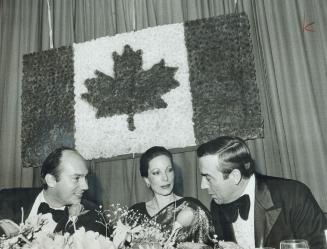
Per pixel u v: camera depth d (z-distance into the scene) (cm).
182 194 187
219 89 194
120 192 196
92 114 210
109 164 202
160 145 196
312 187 177
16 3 239
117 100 207
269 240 173
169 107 199
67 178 202
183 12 209
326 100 185
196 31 203
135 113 203
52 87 219
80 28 224
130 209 192
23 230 133
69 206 199
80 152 207
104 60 214
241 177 182
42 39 229
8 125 223
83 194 200
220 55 197
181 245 175
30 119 219
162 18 211
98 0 223
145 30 210
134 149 200
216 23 200
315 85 188
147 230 157
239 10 202
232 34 197
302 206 173
